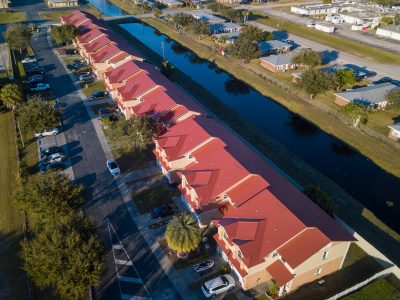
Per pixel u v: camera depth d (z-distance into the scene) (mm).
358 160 73188
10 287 44250
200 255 48625
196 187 52344
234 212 48406
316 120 85562
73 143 72375
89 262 39719
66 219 43812
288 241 43125
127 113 78000
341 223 54375
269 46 126375
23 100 85000
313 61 108562
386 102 89000
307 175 66375
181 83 102438
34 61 111688
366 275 46688
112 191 59812
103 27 129500
